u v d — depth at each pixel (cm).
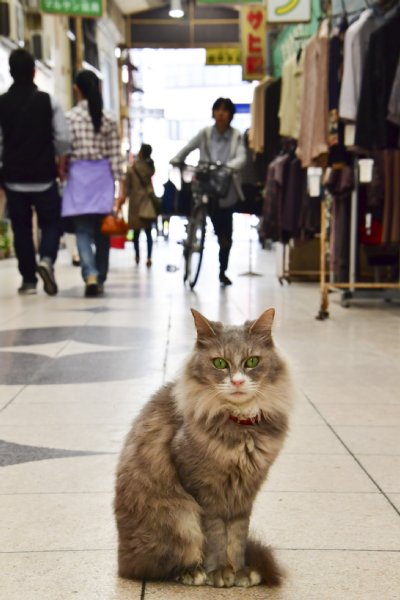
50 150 844
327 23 764
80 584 203
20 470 291
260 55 1489
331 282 825
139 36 2323
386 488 272
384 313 736
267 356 216
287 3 1005
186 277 1002
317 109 750
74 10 1320
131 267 1366
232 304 788
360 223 783
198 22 2241
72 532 234
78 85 839
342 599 196
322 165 767
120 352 529
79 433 339
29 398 405
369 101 664
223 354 210
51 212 863
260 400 209
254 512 250
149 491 204
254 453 205
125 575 207
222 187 927
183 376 216
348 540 230
